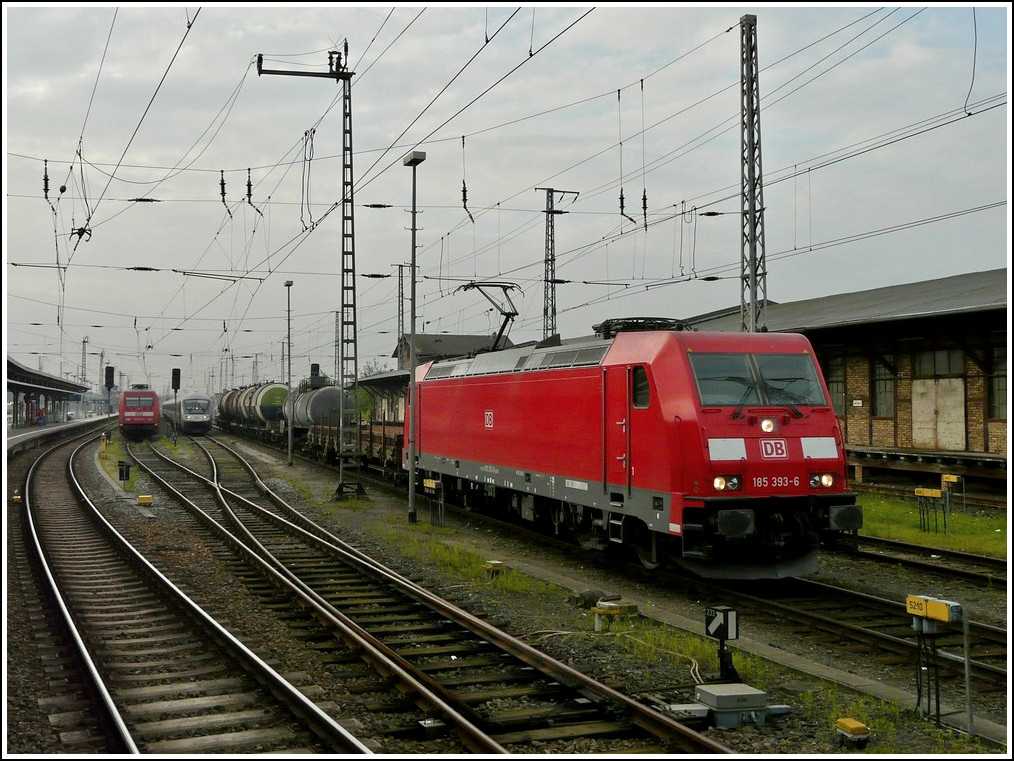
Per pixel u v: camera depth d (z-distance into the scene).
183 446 55.78
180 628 11.77
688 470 13.23
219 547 18.61
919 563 15.35
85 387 97.31
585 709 8.51
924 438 25.72
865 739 7.65
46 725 8.32
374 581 14.84
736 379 13.74
